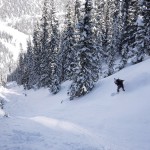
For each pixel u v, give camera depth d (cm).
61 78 5484
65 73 5369
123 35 4969
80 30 3306
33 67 7869
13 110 4341
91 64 3278
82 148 1255
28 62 8731
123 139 1641
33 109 4297
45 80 6159
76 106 2961
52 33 5791
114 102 2425
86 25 3278
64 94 4275
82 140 1415
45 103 4447
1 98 5719
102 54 5900
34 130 1454
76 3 5684
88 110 2473
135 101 2205
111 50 4869
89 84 3266
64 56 5241
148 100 2108
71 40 4959
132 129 1775
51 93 4978
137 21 3447
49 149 1158
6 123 1586
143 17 3366
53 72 5106
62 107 3269
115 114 2100
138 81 2583
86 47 3272
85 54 3262
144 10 3341
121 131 1772
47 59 5966
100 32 5794
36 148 1150
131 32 4234
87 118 2197
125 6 5166
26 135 1320
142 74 2639
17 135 1292
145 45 3372
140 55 3409
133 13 4344
